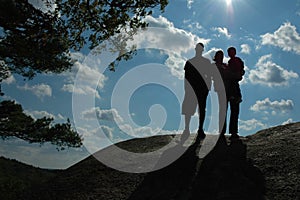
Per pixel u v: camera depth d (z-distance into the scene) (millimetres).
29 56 13609
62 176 11492
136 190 9289
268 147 10422
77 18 13336
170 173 9539
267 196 8156
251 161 9586
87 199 9336
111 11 13109
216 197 8258
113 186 9781
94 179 10438
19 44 13195
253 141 11422
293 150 9992
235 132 11125
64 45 13672
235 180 8688
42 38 13266
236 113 11023
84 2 13102
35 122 14102
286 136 11406
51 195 10188
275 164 9320
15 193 11172
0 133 13992
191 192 8562
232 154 9953
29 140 14086
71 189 10180
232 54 10930
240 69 10883
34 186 11547
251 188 8422
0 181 12812
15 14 12586
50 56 13734
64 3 13094
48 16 13180
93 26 13523
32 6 13203
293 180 8586
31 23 13203
